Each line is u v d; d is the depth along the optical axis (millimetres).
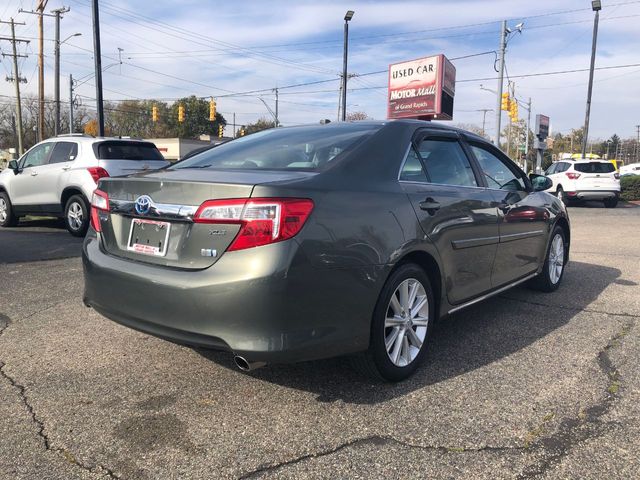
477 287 4199
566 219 6000
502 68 28406
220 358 3807
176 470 2477
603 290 5969
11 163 10578
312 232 2803
